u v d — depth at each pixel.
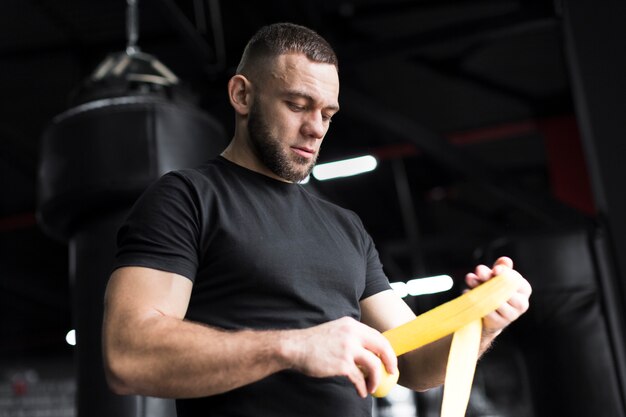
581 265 3.25
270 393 1.08
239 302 1.11
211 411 1.09
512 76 6.25
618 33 3.55
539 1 3.88
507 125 6.86
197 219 1.13
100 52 5.66
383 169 8.05
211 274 1.12
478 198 8.73
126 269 1.07
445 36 3.96
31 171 7.71
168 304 1.05
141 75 2.58
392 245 8.74
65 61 5.73
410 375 1.29
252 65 1.25
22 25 5.34
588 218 4.06
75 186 2.36
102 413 2.20
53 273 10.59
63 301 11.38
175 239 1.10
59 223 2.50
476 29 3.92
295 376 1.09
